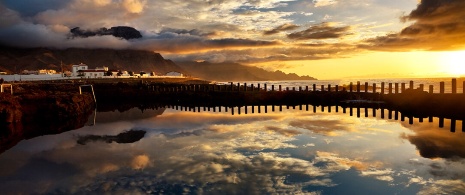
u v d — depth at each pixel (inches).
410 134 707.4
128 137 743.1
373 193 370.3
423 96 1100.5
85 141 706.2
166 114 1280.8
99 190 382.6
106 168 472.7
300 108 1400.1
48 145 666.8
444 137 668.1
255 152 558.6
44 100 1131.9
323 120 956.6
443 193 368.2
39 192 381.7
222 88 2101.4
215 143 639.1
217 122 967.0
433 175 426.6
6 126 889.5
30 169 479.2
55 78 3494.1
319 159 509.0
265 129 806.5
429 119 944.3
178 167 470.3
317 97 1624.0
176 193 370.3
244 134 738.2
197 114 1242.0
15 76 3316.9
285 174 435.5
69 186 399.2
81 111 1263.5
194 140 676.7
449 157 510.9
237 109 1422.2
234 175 432.1
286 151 563.5
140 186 393.7
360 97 1520.7
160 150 583.5
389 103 1342.3
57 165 498.0
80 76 3863.2
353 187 388.2
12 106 951.0
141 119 1119.6
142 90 2212.1
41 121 1073.5
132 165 485.7
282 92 1724.9
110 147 626.5
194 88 2183.8
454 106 961.5
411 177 420.8
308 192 374.3
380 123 880.9
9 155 575.5
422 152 546.3
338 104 1524.4
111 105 1886.1
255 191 376.8
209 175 432.1
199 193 370.3
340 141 641.0
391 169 454.3
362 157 518.9
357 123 884.6
